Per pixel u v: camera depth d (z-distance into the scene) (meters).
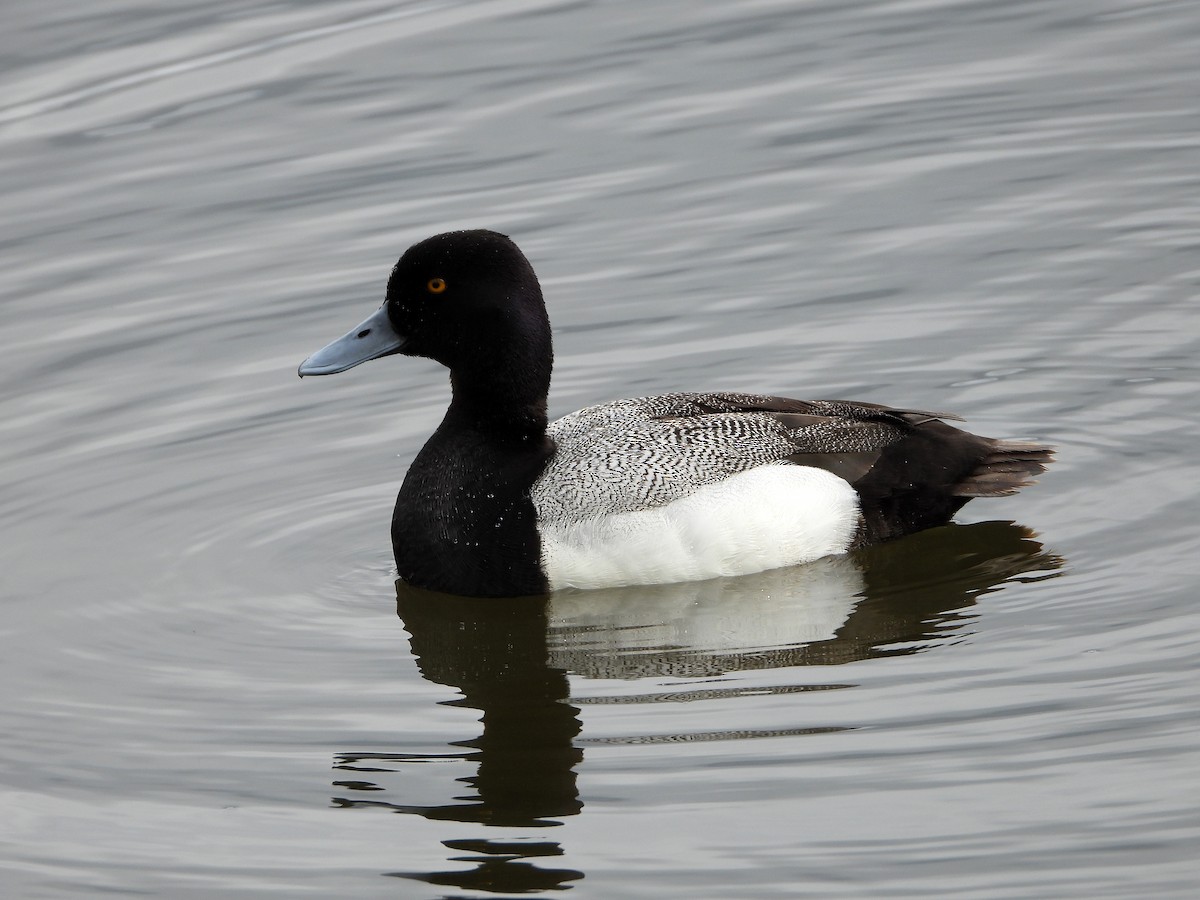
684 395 13.27
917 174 18.92
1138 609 11.52
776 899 8.74
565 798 9.72
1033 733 10.02
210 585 12.84
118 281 17.80
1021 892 8.67
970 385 15.23
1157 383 14.95
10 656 11.80
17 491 14.39
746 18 22.69
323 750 10.46
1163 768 9.56
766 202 18.52
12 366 16.42
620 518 12.30
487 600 12.41
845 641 11.50
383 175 19.41
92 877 9.30
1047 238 17.48
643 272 17.38
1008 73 20.86
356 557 13.23
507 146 19.88
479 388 12.61
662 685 11.04
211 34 22.62
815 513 12.55
